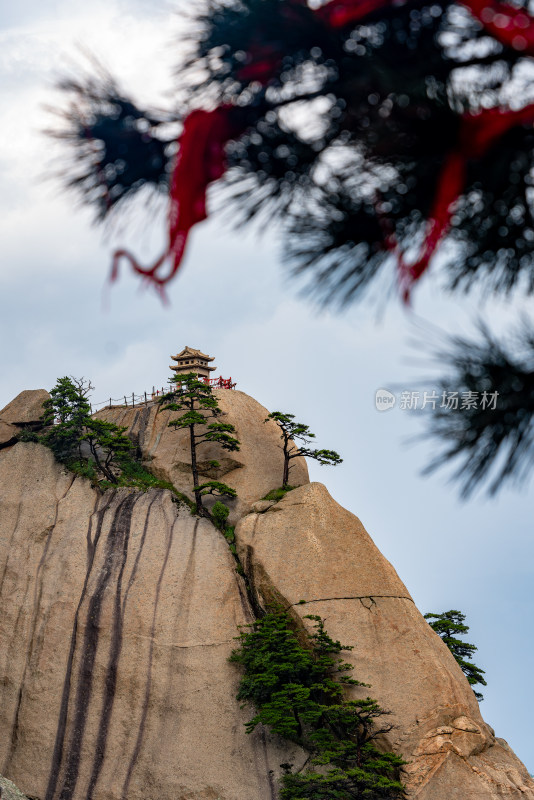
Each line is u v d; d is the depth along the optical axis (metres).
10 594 55.19
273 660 47.66
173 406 58.19
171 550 54.75
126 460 60.81
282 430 57.56
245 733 48.06
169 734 48.69
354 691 47.78
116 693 50.38
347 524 54.44
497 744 48.00
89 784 48.25
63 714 50.44
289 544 53.62
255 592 53.03
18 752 50.09
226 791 46.47
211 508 57.75
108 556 55.16
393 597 51.53
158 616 52.12
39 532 57.31
